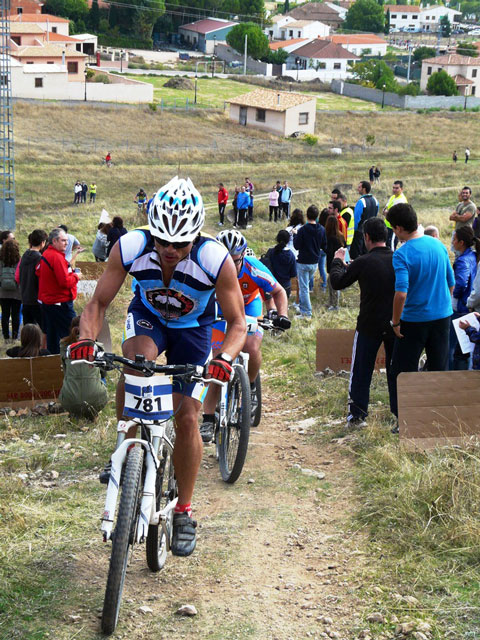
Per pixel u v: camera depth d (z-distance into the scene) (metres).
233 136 64.75
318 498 5.46
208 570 4.41
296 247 13.04
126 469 3.58
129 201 37.06
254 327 6.60
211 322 4.18
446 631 3.63
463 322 6.32
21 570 4.24
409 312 6.34
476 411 5.97
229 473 5.82
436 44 195.12
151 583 4.25
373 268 6.59
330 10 197.00
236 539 4.82
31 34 94.88
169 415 3.75
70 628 3.71
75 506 5.32
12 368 7.69
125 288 16.39
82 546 4.62
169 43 152.25
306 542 4.77
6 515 4.98
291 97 67.94
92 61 108.44
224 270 3.84
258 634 3.73
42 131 58.19
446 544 4.43
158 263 3.80
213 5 161.00
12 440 6.92
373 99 100.50
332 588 4.15
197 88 93.06
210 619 3.87
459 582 4.06
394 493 5.15
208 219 32.22
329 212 14.36
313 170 49.25
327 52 129.62
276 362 10.41
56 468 6.19
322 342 8.92
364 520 4.94
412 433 5.92
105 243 16.80
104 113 66.94
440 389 5.93
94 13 137.75
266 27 167.25
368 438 6.39
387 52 169.88
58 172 44.38
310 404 8.02
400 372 6.50
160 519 3.92
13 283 11.45
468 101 98.00
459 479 5.02
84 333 3.74
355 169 50.25
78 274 9.45
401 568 4.25
